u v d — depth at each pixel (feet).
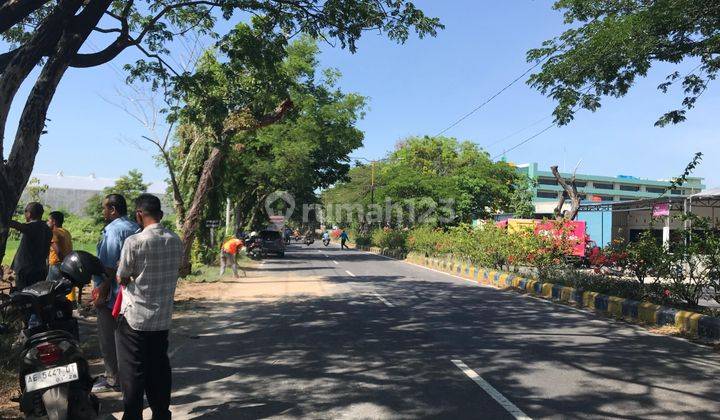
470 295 47.34
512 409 17.02
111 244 17.40
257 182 106.11
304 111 102.89
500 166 124.06
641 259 37.68
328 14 34.42
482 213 121.39
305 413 16.71
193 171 60.75
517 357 24.00
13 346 20.02
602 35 35.76
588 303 40.63
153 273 14.17
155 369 14.70
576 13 40.16
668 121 44.19
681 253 34.22
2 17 23.07
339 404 17.54
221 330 30.66
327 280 61.16
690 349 25.75
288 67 97.81
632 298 38.22
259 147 102.32
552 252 53.83
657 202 89.86
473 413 16.65
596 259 43.01
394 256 115.03
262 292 49.08
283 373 21.36
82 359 14.52
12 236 109.29
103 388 18.71
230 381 20.25
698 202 91.91
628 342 27.32
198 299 43.88
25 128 21.12
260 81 40.83
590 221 127.13
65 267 15.14
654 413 16.71
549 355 24.40
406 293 48.67
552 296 46.11
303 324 32.55
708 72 41.91
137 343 14.08
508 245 58.29
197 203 50.08
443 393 18.70
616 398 18.15
